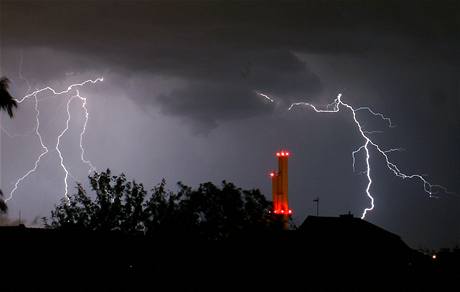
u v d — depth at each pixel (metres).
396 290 29.33
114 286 28.36
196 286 27.81
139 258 28.91
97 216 30.36
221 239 29.00
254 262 28.33
